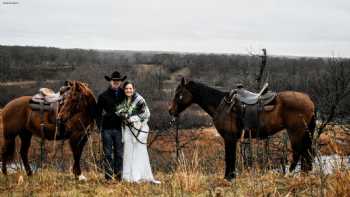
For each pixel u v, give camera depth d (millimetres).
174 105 9117
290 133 8523
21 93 35875
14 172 9875
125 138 8305
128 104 8297
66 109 8359
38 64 55312
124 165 8266
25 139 9781
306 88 20688
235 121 8531
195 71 50031
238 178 8211
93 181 8430
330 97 16188
